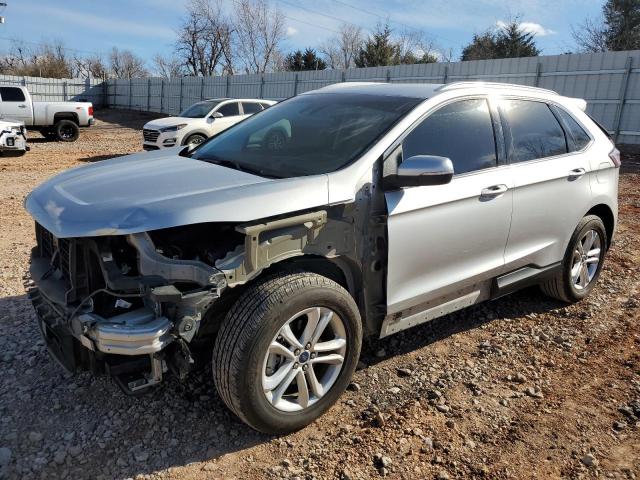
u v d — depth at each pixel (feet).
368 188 10.19
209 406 10.41
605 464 9.23
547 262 14.24
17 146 49.55
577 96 54.08
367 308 10.64
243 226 8.71
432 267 11.32
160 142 48.96
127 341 8.18
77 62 212.43
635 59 49.62
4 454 8.92
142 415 10.07
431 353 12.80
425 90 12.29
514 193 12.69
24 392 10.63
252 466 8.91
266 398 9.12
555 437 9.89
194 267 8.50
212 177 10.21
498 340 13.56
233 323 8.86
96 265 9.07
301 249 9.36
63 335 9.37
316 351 9.69
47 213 9.46
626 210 29.04
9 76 115.85
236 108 52.60
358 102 12.50
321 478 8.70
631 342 13.58
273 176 10.48
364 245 10.27
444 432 9.92
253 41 166.61
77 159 50.70
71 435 9.46
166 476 8.63
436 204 10.97
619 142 51.96
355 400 10.78
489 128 12.64
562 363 12.55
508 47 149.69
